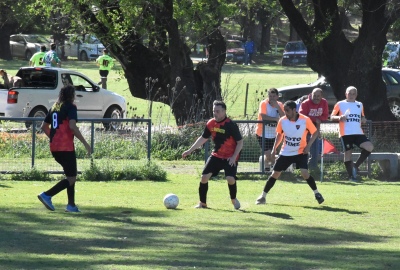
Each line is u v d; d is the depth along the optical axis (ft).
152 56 183.11
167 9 175.11
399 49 192.34
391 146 158.10
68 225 90.02
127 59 182.91
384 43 179.11
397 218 98.84
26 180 131.34
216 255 74.79
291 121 106.73
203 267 68.85
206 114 179.22
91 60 491.31
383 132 160.45
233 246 79.97
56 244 79.05
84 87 212.84
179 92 178.81
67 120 97.14
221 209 103.71
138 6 175.52
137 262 70.59
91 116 213.87
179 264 69.97
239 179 136.26
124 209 102.32
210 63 181.57
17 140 135.54
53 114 97.30
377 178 139.54
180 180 132.87
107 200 110.22
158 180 132.77
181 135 163.73
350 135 134.21
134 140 140.26
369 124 140.36
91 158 133.59
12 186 123.34
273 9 192.24
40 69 206.08
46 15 184.55
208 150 141.18
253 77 386.11
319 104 134.92
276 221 95.25
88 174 132.36
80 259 71.46
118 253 74.90
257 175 137.69
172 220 94.79
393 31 187.21
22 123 137.08
